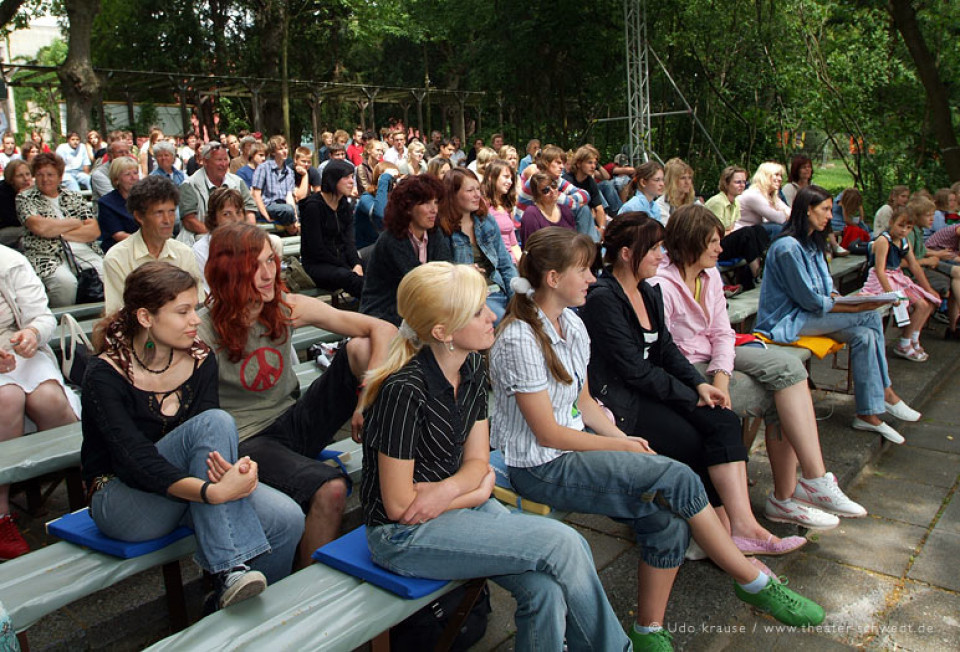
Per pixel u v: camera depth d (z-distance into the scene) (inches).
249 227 107.4
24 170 223.5
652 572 104.0
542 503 108.6
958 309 279.4
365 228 273.6
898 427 205.9
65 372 147.4
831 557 139.0
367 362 111.4
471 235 200.2
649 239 125.3
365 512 90.3
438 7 936.9
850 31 656.4
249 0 1073.5
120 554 92.1
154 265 95.8
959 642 114.4
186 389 100.0
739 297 249.0
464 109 1279.5
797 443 141.6
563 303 107.0
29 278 140.1
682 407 126.8
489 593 113.7
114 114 1021.8
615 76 784.9
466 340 87.2
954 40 605.6
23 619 81.9
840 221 334.3
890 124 629.9
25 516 143.5
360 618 80.2
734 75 692.1
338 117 1294.3
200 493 86.7
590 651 87.2
